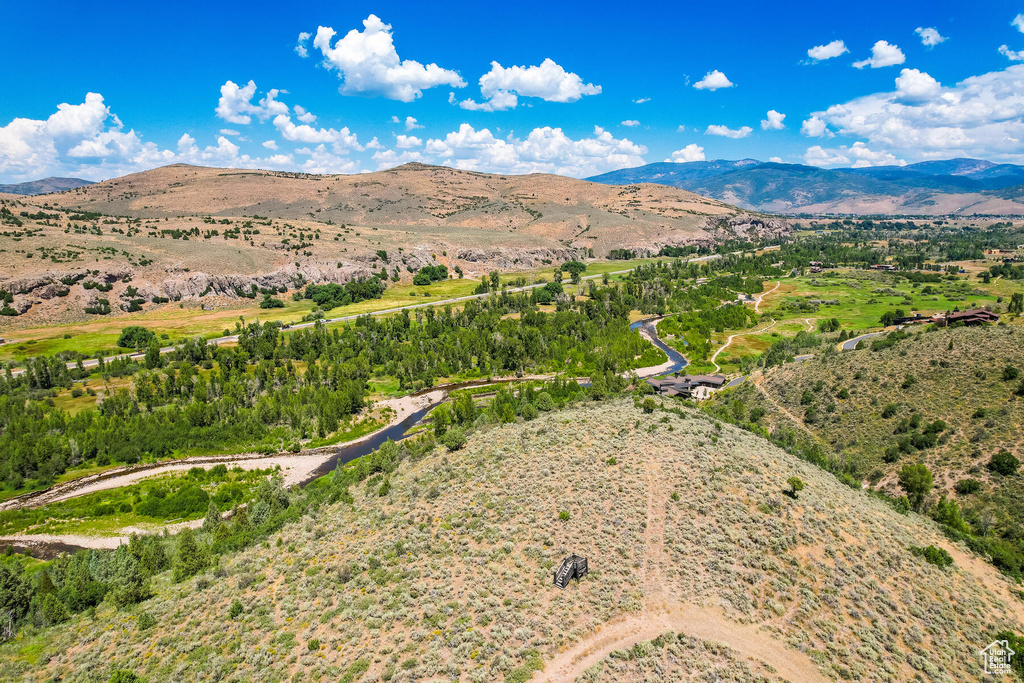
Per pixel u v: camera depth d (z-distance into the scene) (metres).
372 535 64.25
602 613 47.19
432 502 68.81
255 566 61.47
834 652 42.75
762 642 43.69
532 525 60.03
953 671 42.00
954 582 52.81
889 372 111.88
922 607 48.34
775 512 58.34
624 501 61.75
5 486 104.31
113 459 115.19
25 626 56.28
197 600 56.22
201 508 96.56
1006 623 48.59
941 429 90.12
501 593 50.56
